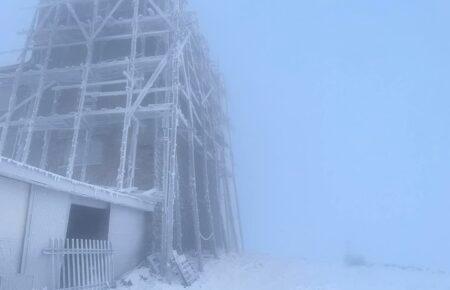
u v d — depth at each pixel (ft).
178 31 54.80
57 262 29.84
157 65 53.72
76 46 62.34
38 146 58.80
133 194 42.73
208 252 62.90
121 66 53.42
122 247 40.29
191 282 42.11
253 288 42.16
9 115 52.80
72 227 42.65
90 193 34.30
